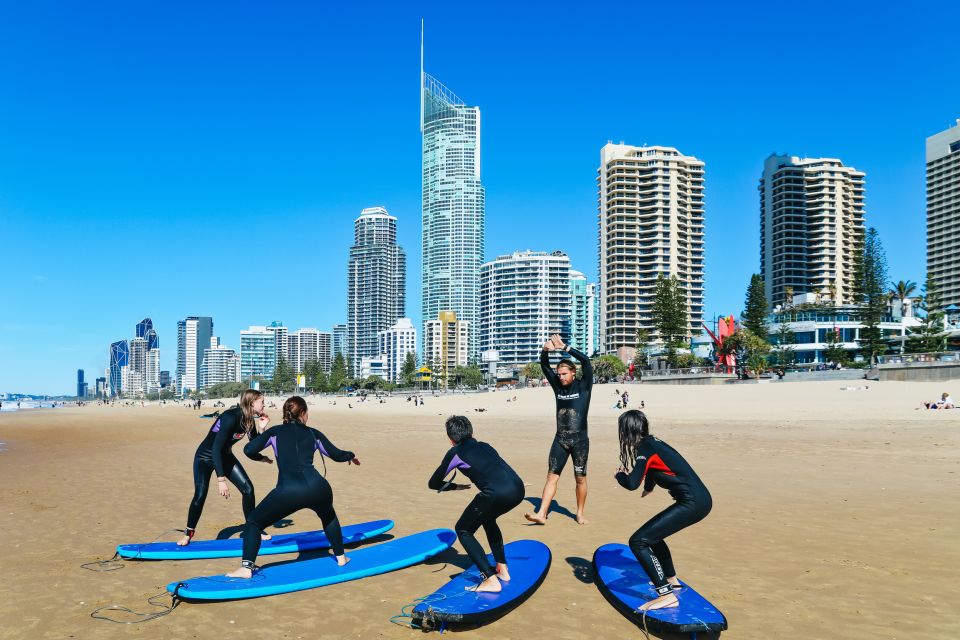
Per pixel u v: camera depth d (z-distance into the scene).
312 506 5.95
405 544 6.90
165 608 5.25
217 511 9.69
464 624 4.74
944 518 8.09
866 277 88.06
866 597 5.25
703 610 4.67
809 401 39.84
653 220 151.50
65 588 5.84
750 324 97.56
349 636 4.62
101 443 26.58
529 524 8.24
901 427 21.88
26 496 11.45
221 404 116.94
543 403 63.38
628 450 5.14
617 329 150.88
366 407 80.00
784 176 161.62
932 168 164.75
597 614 5.02
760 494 9.97
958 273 156.38
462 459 5.48
